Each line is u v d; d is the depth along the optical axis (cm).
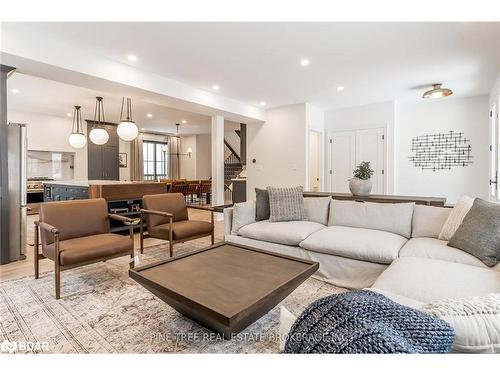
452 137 539
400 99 552
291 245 289
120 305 218
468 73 406
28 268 302
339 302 76
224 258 217
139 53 338
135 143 968
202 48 323
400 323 68
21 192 330
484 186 513
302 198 343
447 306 79
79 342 171
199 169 1116
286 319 96
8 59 287
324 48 323
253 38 300
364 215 295
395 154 567
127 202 443
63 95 527
